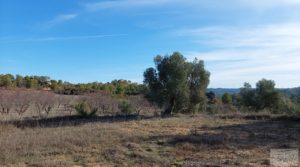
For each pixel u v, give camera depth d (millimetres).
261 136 18266
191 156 13812
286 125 22953
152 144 15922
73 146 15156
